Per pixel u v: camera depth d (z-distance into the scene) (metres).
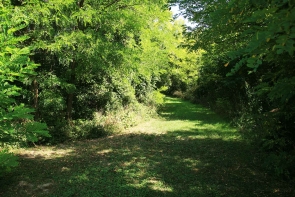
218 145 7.48
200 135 9.05
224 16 2.37
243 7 2.09
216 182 4.74
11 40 3.11
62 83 7.95
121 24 8.35
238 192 4.28
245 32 1.91
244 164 5.64
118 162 6.11
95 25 8.45
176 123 11.79
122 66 8.75
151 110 14.04
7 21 3.23
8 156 3.62
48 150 7.36
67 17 6.97
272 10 1.62
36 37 7.02
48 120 8.52
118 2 8.42
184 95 26.28
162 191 4.39
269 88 2.63
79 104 10.41
